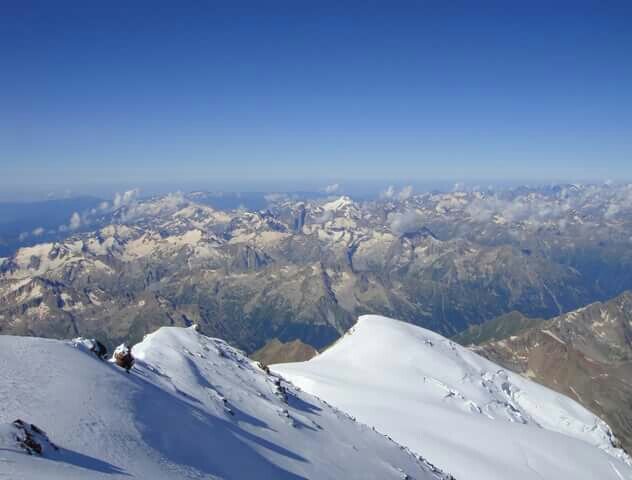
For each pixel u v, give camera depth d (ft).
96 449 73.31
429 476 183.01
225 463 96.17
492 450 259.60
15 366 94.84
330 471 130.31
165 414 102.83
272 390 192.24
